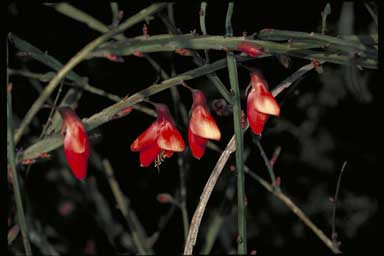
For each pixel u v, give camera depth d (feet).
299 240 8.57
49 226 8.54
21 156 5.48
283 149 8.48
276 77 7.77
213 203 8.47
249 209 8.61
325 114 8.32
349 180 8.43
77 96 6.38
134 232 7.55
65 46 7.75
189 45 5.06
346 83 7.37
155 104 5.14
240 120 4.92
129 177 8.55
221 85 4.99
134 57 7.89
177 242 8.69
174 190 8.57
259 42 4.94
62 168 8.23
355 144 8.28
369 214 8.26
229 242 8.48
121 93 8.00
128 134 8.29
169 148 4.96
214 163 8.34
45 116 7.71
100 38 4.49
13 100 7.73
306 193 8.62
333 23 7.59
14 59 7.50
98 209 8.13
